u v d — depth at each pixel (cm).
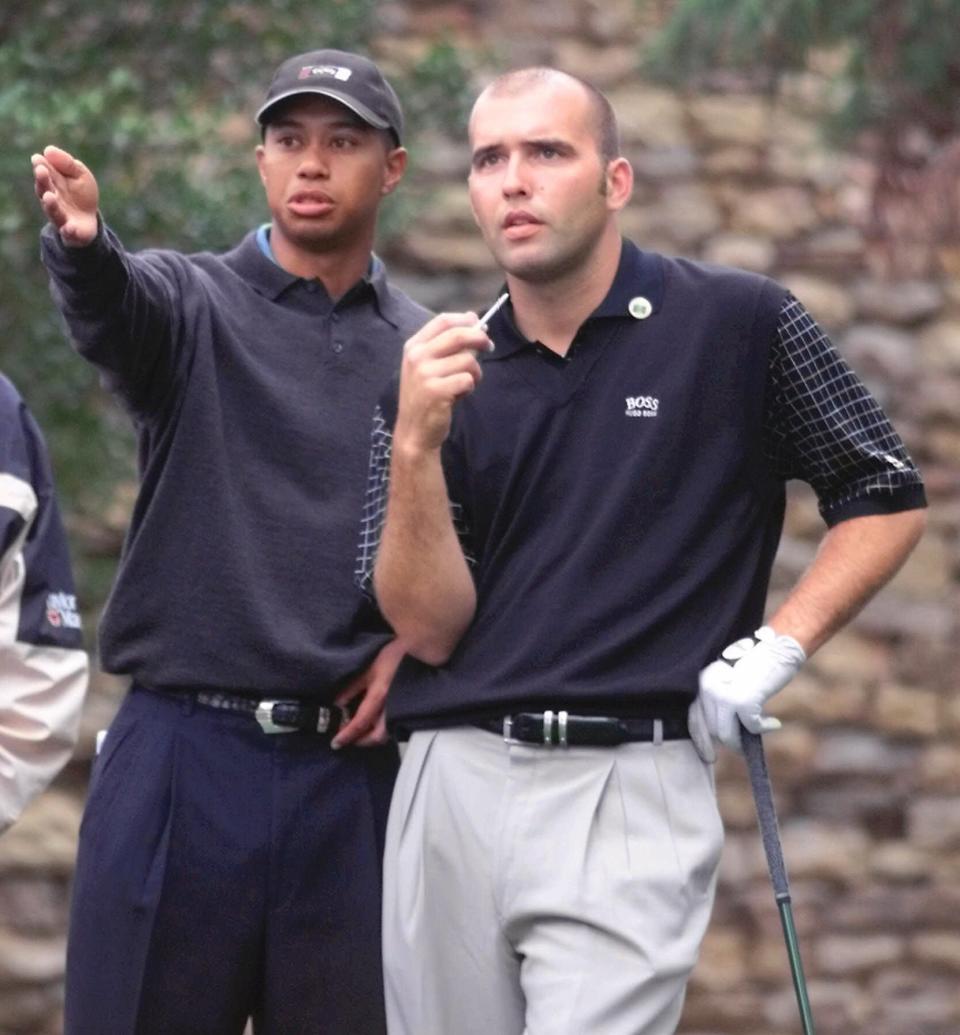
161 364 1619
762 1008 3359
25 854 3088
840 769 3466
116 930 1602
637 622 1420
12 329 2456
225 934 1608
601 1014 1385
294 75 1672
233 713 1608
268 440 1628
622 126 3481
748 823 3388
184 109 2578
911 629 3512
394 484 1416
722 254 3506
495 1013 1443
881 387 3550
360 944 1627
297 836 1611
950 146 2647
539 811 1419
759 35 2619
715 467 1447
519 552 1444
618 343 1450
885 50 2550
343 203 1662
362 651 1608
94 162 2428
